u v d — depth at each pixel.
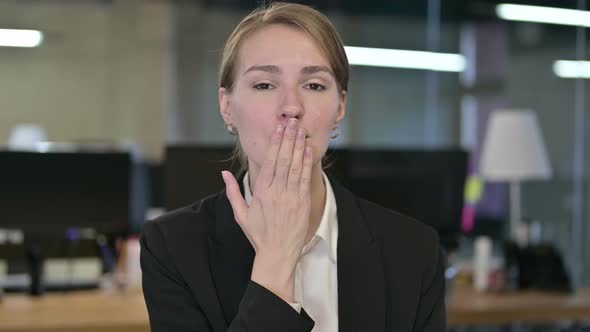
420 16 7.07
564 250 5.83
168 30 7.15
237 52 0.99
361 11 7.11
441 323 1.09
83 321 2.26
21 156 2.78
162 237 1.06
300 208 0.95
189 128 7.17
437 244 1.12
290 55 0.95
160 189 3.16
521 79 6.42
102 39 7.11
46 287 2.83
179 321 1.04
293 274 0.95
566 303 2.79
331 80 0.97
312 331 1.04
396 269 1.07
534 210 5.93
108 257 2.93
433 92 7.07
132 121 7.14
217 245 1.05
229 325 1.02
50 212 2.79
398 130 7.14
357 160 2.66
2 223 2.76
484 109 6.73
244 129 0.98
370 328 1.04
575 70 6.05
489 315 2.66
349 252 1.06
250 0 7.11
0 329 2.19
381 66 7.13
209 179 2.43
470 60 6.87
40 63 7.04
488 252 3.11
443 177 2.73
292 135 0.94
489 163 3.45
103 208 2.84
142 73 7.14
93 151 2.84
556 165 6.02
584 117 5.97
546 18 6.25
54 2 7.04
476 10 6.75
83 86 7.09
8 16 6.99
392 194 2.68
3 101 6.99
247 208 0.98
